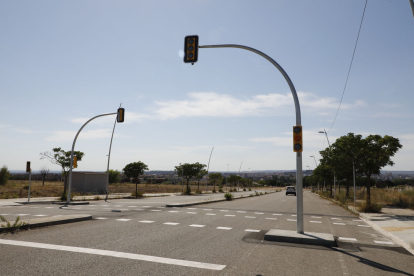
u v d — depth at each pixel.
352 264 6.12
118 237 8.26
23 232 8.60
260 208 20.12
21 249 6.55
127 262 5.76
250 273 5.31
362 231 11.02
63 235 8.31
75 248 6.77
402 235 9.73
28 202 21.31
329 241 7.89
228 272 5.33
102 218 12.46
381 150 19.47
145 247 7.11
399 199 22.48
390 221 13.42
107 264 5.58
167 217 13.34
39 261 5.65
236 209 18.70
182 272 5.24
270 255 6.68
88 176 37.53
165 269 5.38
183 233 9.27
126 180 92.12
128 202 23.62
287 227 11.32
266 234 8.46
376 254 7.12
